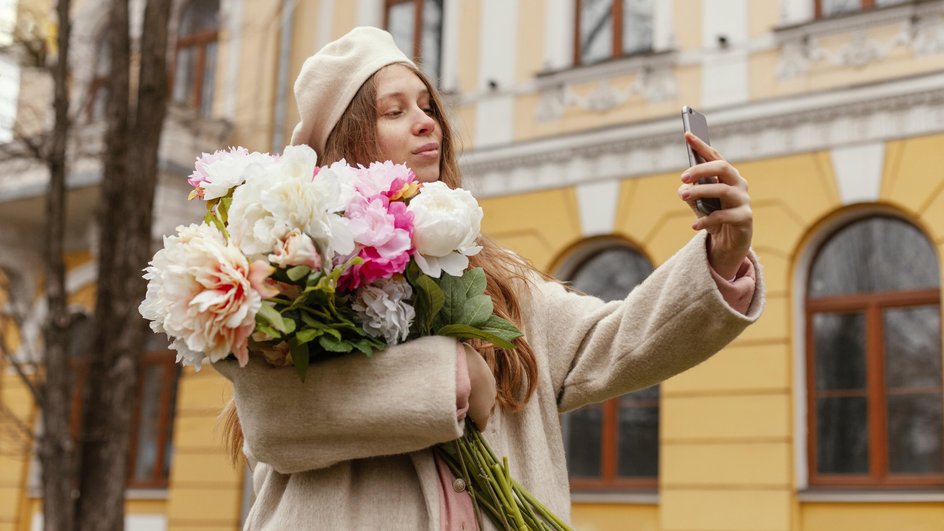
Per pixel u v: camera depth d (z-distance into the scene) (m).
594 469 9.39
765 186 8.91
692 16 9.50
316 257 1.55
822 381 8.59
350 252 1.59
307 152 1.60
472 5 10.77
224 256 1.54
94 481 7.74
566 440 9.55
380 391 1.63
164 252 1.62
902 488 8.12
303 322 1.60
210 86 12.27
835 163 8.63
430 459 1.72
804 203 8.73
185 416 11.61
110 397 7.84
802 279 8.77
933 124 8.30
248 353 1.65
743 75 9.15
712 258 1.72
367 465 1.75
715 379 8.82
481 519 1.72
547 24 10.30
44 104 10.97
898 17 8.47
